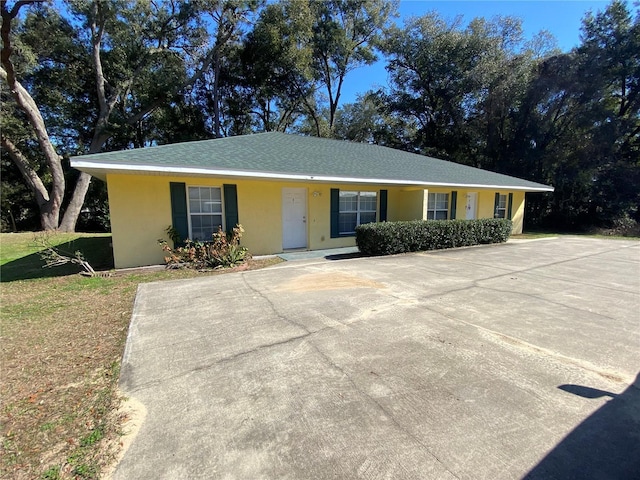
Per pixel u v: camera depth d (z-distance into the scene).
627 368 2.78
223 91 24.58
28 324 4.02
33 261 8.66
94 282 6.15
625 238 14.28
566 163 18.45
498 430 2.02
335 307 4.39
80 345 3.40
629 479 1.66
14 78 14.13
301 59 21.33
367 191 11.05
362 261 7.91
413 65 24.03
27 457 1.86
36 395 2.49
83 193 17.41
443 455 1.82
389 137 27.03
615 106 18.69
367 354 3.03
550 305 4.48
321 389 2.48
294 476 1.69
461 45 21.59
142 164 6.39
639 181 16.58
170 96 19.84
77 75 19.06
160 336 3.53
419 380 2.59
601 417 2.14
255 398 2.38
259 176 7.62
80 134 20.08
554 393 2.42
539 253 9.25
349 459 1.80
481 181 12.55
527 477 1.67
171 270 7.14
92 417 2.21
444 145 23.91
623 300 4.73
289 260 8.22
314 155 10.23
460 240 10.34
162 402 2.36
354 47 24.75
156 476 1.70
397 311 4.21
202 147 8.41
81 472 1.74
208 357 3.03
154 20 19.38
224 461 1.80
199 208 8.19
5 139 15.45
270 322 3.88
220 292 5.25
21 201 18.86
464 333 3.51
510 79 18.84
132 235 7.52
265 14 20.67
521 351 3.09
